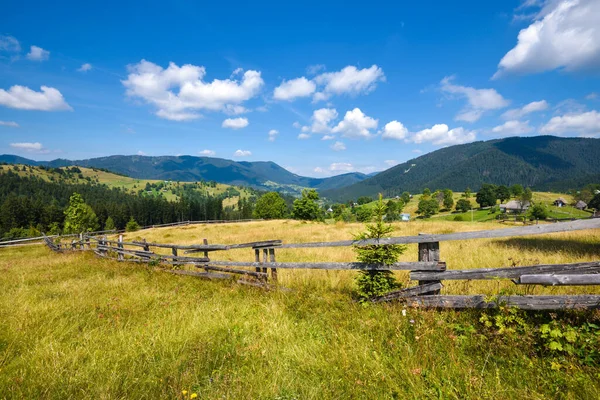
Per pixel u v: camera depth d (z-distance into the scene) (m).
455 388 3.16
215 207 148.50
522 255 8.40
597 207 117.38
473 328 4.15
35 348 4.64
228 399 3.29
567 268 3.87
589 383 2.99
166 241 29.41
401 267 5.11
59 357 4.32
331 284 6.91
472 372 3.40
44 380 3.80
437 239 4.74
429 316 4.60
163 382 3.68
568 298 3.86
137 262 12.41
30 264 15.02
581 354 3.40
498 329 4.10
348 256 10.67
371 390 3.30
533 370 3.33
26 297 7.75
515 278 4.16
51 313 6.23
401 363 3.68
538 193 198.00
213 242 22.47
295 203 71.94
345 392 3.35
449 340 4.02
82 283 9.47
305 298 6.28
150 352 4.41
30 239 34.28
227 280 8.52
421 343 4.01
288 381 3.60
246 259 11.94
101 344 4.79
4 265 15.69
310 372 3.76
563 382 3.07
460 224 23.94
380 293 5.36
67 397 3.48
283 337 4.67
